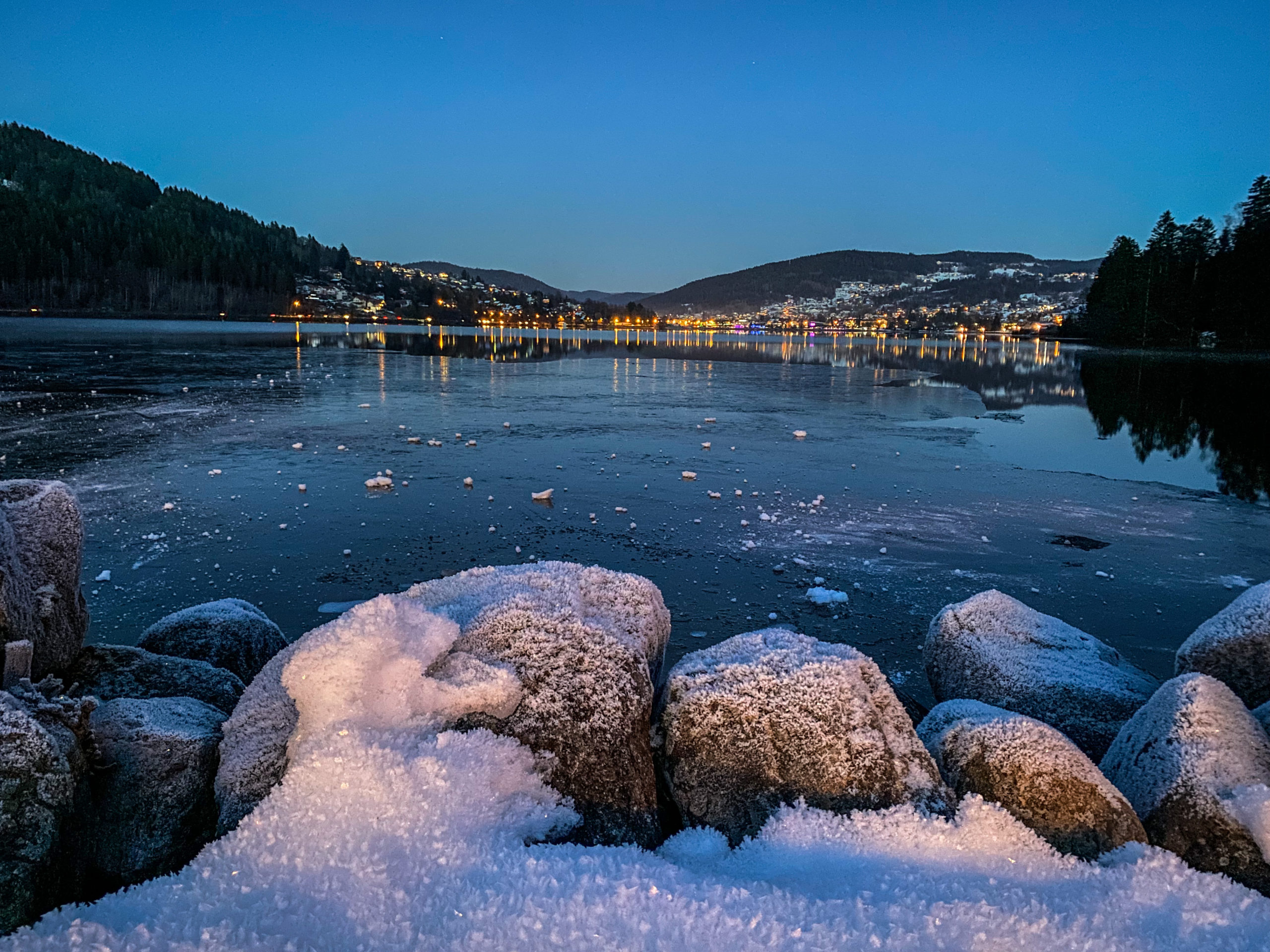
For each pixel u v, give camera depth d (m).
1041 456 11.70
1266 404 19.70
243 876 1.37
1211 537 7.26
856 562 6.31
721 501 8.39
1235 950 1.35
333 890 1.34
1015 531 7.38
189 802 1.90
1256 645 2.92
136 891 1.36
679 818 2.07
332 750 1.64
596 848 1.58
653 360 37.59
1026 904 1.44
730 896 1.38
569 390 21.31
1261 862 1.81
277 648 3.62
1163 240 49.22
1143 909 1.47
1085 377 28.34
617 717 2.02
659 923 1.28
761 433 13.56
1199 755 2.05
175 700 2.29
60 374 20.58
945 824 1.77
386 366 28.39
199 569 5.74
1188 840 1.92
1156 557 6.61
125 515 7.18
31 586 2.43
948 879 1.54
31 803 1.52
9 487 2.60
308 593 5.32
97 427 12.07
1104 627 5.09
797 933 1.27
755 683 2.15
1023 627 3.69
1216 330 45.19
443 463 10.23
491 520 7.37
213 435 11.85
